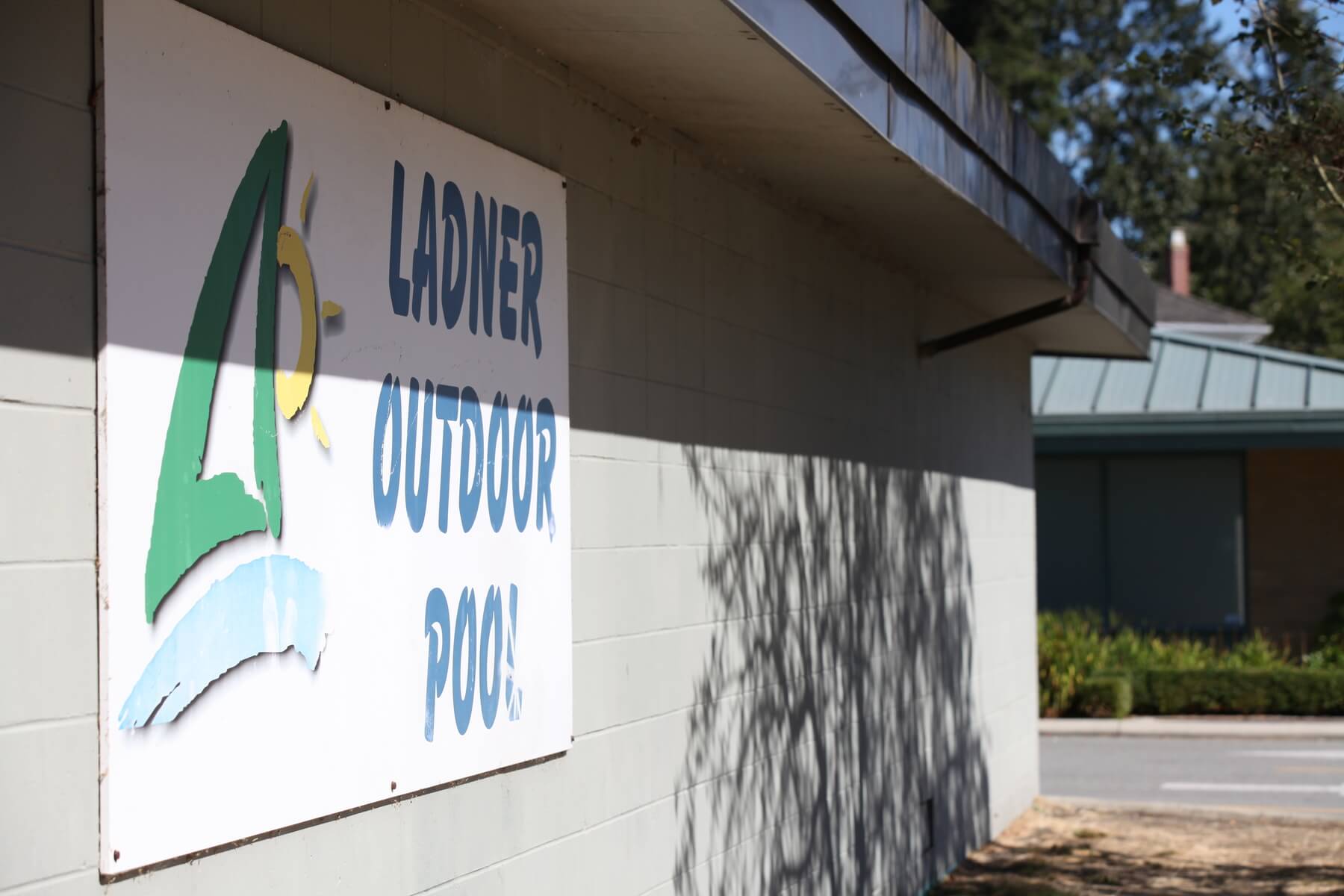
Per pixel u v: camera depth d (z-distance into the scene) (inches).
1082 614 758.5
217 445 108.6
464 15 144.1
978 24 1470.2
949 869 312.2
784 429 225.8
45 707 94.9
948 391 323.0
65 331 97.3
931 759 302.0
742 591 207.8
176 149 105.9
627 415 175.3
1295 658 738.2
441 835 136.3
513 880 147.6
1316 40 253.8
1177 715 661.9
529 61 155.6
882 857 266.2
